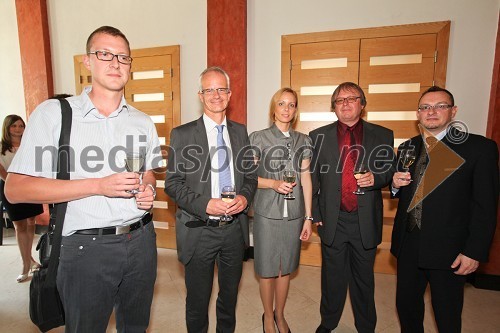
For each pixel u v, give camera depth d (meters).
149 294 1.43
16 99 4.44
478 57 2.78
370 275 1.89
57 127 1.20
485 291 2.75
